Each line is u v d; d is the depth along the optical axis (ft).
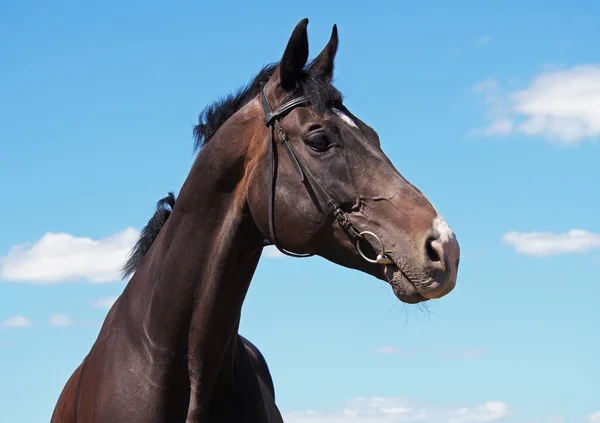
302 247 15.03
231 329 15.58
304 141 14.98
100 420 15.69
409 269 13.98
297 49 15.33
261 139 15.47
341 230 14.67
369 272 14.82
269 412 17.21
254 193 15.24
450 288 13.74
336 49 16.28
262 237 15.64
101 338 16.87
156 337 15.70
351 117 15.15
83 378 16.76
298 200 14.90
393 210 14.35
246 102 16.80
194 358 15.56
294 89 15.53
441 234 13.89
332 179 14.73
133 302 16.46
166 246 16.11
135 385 15.62
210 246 15.64
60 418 17.70
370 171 14.66
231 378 16.03
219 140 15.80
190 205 15.87
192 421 15.56
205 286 15.51
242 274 15.55
